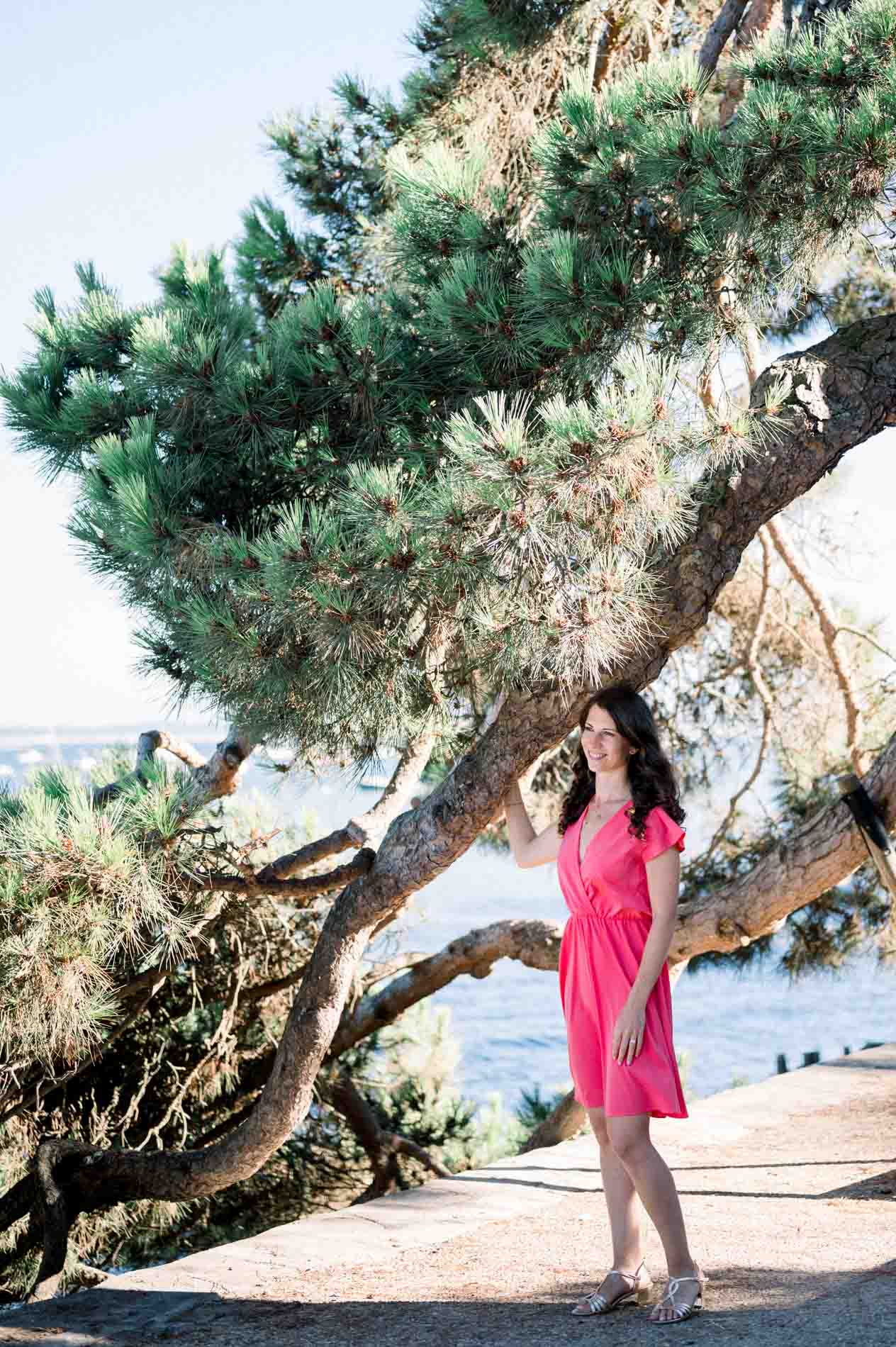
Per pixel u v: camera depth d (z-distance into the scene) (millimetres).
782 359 4922
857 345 4980
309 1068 5359
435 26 7465
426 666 4430
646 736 3473
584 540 3850
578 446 3604
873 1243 4152
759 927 6105
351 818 5727
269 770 5090
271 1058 7668
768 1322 3244
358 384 4480
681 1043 23578
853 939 8672
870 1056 8086
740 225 4098
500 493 3613
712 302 4391
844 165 3953
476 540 3771
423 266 4789
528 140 6508
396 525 3811
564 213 4438
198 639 4281
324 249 7707
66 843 4520
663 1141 6109
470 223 4562
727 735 10289
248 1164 5508
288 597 3914
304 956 7402
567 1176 5578
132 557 4547
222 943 6938
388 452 4617
